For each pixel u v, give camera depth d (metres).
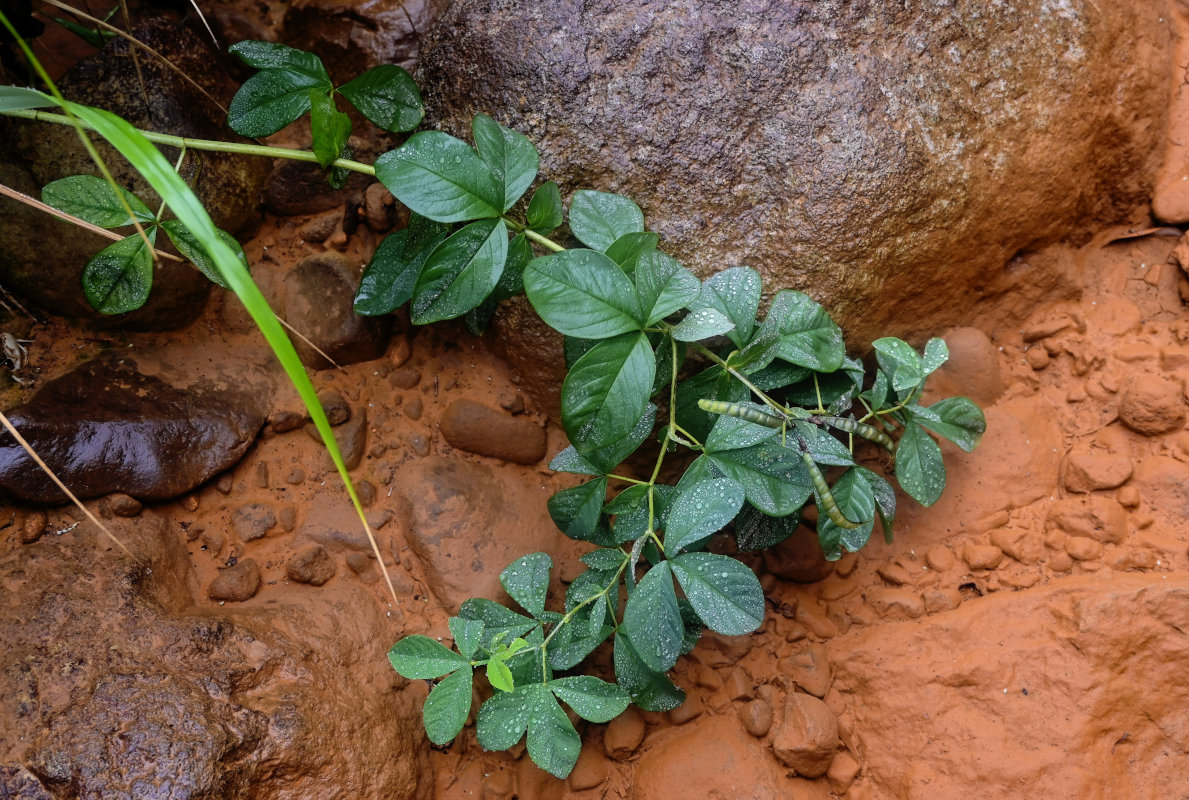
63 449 0.57
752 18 0.58
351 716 0.56
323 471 0.63
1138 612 0.57
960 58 0.60
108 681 0.53
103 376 0.60
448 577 0.61
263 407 0.63
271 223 0.67
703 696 0.61
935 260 0.61
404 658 0.53
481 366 0.65
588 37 0.59
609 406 0.50
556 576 0.63
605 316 0.50
